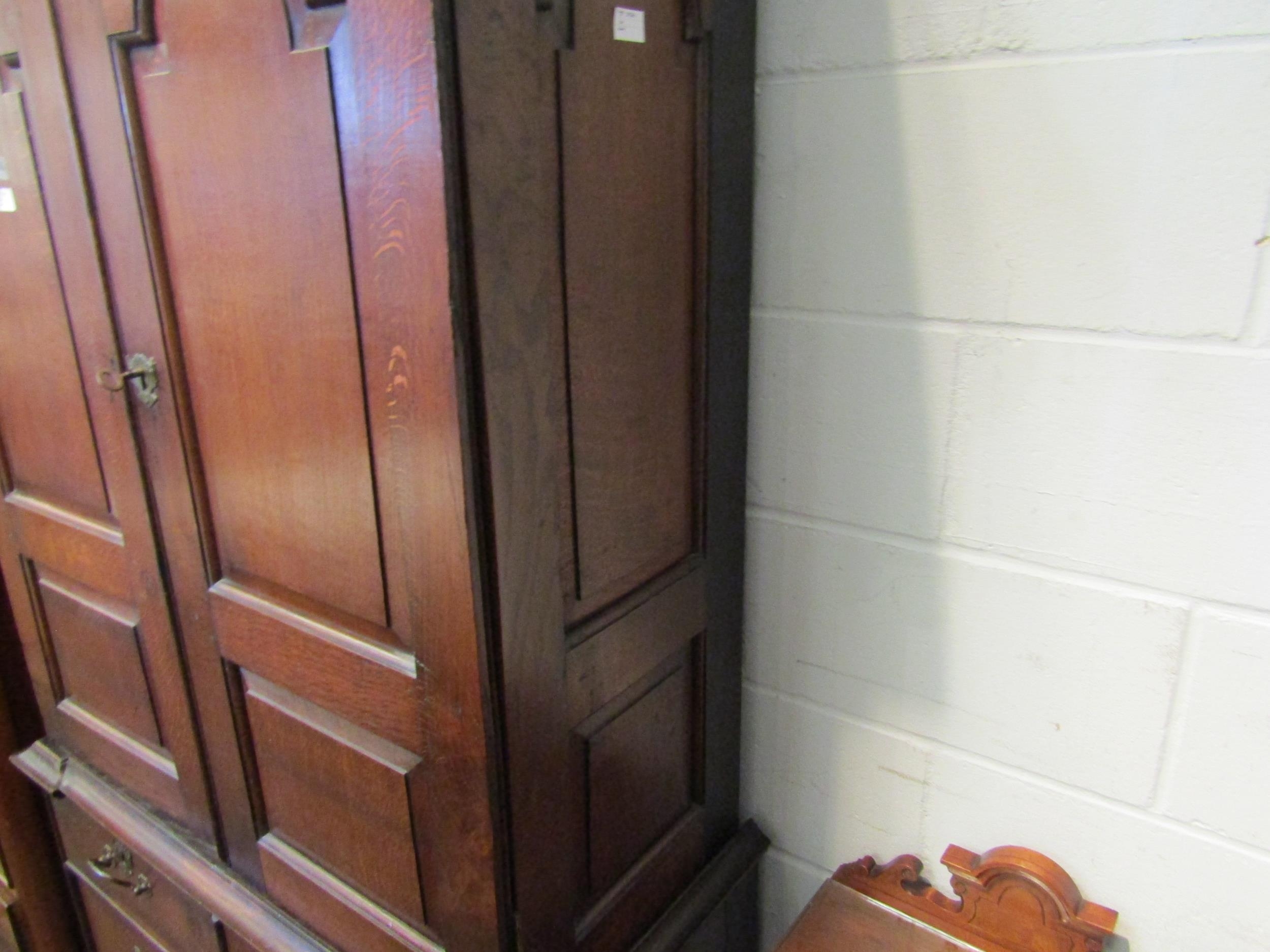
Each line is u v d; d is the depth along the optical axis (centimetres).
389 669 61
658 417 70
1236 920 72
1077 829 77
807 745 91
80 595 90
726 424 79
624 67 59
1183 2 58
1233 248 60
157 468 73
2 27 70
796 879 96
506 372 53
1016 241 67
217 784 82
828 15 70
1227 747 69
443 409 51
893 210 72
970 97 66
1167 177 61
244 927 81
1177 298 63
